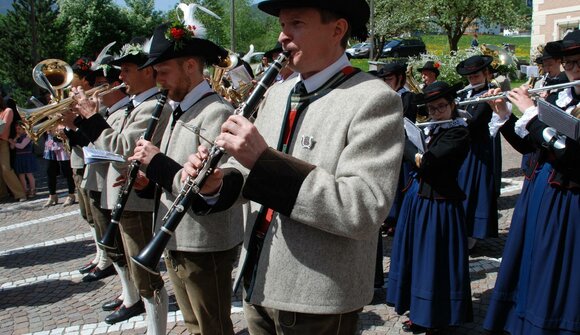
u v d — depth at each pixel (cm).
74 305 439
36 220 732
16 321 412
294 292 172
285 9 176
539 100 275
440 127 364
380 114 166
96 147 316
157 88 358
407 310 371
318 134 172
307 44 175
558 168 288
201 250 265
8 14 1730
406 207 371
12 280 502
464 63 550
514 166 893
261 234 186
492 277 455
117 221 304
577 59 294
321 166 169
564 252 286
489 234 512
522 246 315
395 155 164
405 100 561
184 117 274
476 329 372
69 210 777
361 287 177
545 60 642
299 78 192
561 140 280
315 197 158
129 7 2762
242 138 162
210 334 277
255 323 196
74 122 322
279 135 184
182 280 278
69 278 501
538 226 296
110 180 357
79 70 482
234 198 192
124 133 314
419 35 2989
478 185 509
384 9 2550
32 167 880
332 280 170
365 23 188
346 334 185
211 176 183
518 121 308
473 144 512
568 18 1666
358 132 164
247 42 3488
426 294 346
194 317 287
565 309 287
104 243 305
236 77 536
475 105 508
